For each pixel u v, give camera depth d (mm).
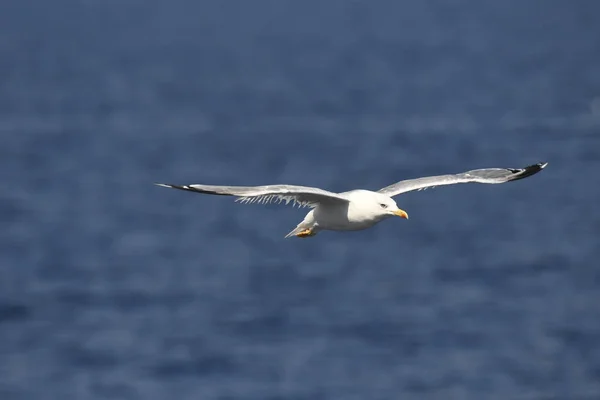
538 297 33656
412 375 27844
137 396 27141
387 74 112812
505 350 29281
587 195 48156
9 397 27328
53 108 86125
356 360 28844
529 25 185625
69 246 41031
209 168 58375
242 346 29906
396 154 60625
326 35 180125
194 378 28016
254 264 38031
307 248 40062
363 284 35281
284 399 26641
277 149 64188
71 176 55969
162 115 82188
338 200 16312
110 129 74625
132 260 38938
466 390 27094
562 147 60594
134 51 150250
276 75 115500
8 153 63250
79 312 32969
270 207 47531
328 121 76562
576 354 29156
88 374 28438
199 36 183500
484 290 34469
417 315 31984
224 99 92312
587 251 39000
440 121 73938
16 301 33969
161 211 47406
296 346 29766
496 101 83875
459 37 162375
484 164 56375
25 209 47969
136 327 31562
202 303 33531
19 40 170375
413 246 40094
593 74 102875
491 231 42188
